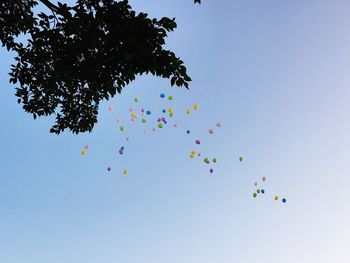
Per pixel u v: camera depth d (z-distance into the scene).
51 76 4.50
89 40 4.12
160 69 4.16
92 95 4.74
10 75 4.59
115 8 4.08
